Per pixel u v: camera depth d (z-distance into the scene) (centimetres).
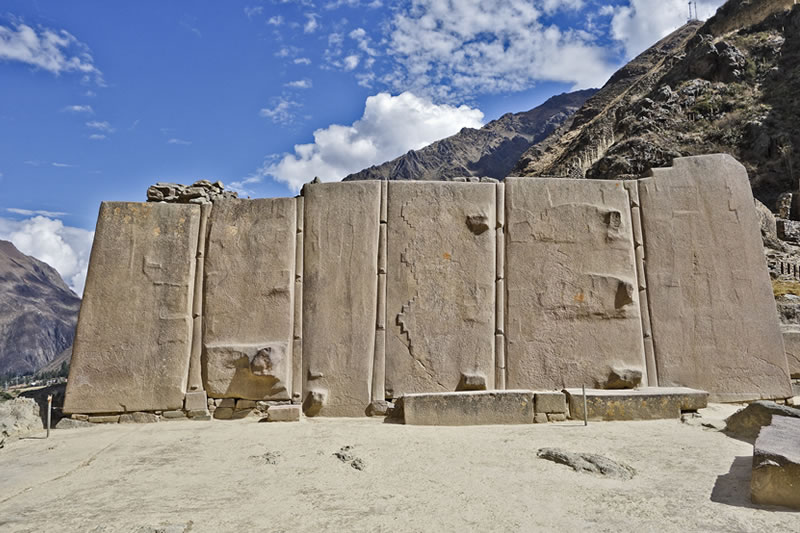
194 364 782
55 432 712
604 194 845
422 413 705
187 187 880
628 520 383
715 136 3778
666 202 841
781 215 2684
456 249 818
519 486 460
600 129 4753
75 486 484
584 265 816
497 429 665
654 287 814
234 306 797
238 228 822
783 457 401
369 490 461
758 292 810
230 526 391
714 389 781
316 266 811
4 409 729
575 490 447
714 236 828
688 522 375
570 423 688
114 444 635
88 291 787
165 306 792
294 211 830
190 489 472
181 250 810
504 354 791
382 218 827
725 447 555
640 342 795
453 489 457
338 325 794
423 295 804
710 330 799
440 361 784
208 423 736
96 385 762
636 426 662
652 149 3794
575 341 793
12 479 506
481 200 836
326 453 577
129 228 811
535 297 806
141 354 775
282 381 770
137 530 383
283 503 435
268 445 614
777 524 366
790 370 827
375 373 780
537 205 835
